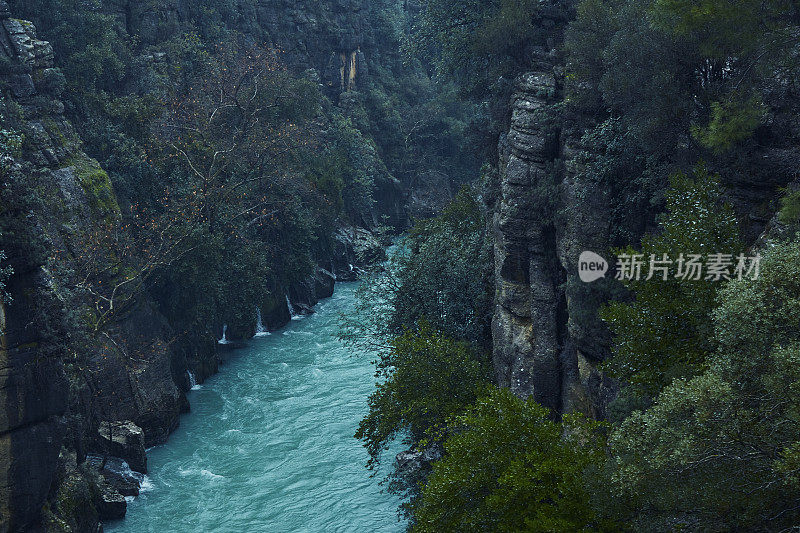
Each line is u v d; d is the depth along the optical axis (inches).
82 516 975.0
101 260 1310.3
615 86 774.5
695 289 492.1
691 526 409.4
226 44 2388.0
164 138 1780.3
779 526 374.3
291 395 1533.0
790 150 676.1
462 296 1224.2
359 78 3491.6
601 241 869.2
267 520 1054.4
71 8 1731.1
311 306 2215.8
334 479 1167.6
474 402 924.0
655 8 630.5
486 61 1221.7
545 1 1126.4
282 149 2068.2
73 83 1669.5
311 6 3196.4
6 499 814.5
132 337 1364.4
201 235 1521.9
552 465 530.3
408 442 1098.1
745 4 570.3
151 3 2103.8
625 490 432.1
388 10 3823.8
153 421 1314.0
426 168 3649.1
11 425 814.5
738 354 384.8
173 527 1045.2
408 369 968.9
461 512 593.0
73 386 1051.9
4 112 1263.5
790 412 346.9
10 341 810.2
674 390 390.6
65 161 1389.0
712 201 536.1
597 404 860.0
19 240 807.1
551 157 970.1
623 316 541.0
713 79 737.0
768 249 425.1
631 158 831.7
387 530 1008.9
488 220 1237.1
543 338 979.3
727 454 369.1
